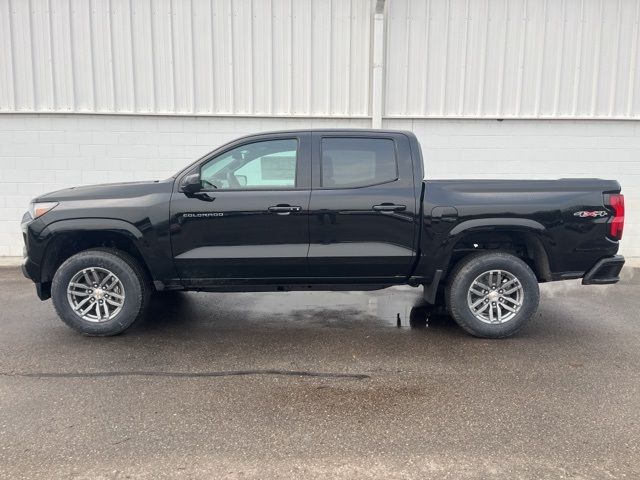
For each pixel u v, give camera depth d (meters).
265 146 4.84
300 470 2.82
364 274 4.89
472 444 3.08
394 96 8.64
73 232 4.70
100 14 8.22
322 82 8.56
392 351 4.60
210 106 8.51
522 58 8.61
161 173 8.61
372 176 4.83
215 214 4.69
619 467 2.85
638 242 9.04
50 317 5.53
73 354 4.48
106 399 3.65
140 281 4.87
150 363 4.30
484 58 8.59
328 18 8.41
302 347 4.69
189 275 4.82
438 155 8.81
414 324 5.38
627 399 3.66
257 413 3.46
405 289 6.90
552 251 4.77
